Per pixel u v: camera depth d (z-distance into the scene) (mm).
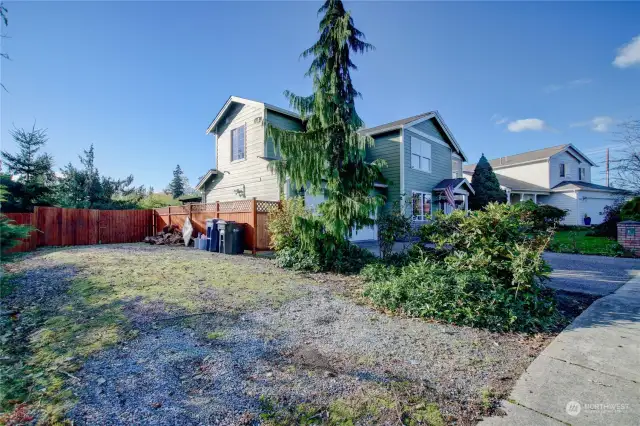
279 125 13055
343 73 6473
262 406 2076
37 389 2236
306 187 7109
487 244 4598
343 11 6281
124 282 5309
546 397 2234
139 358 2717
